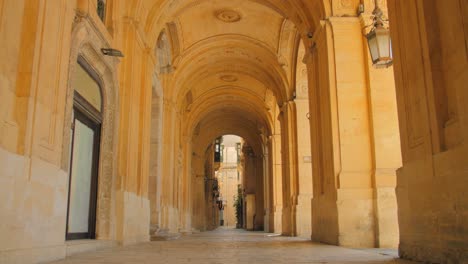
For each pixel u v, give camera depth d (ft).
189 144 86.53
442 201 16.06
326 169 36.37
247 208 121.90
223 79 83.82
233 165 255.09
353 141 34.55
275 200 81.97
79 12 23.59
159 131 52.06
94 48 26.53
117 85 31.81
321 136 40.01
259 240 44.19
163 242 38.37
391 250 27.35
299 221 58.03
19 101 16.80
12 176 15.40
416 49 18.69
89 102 27.73
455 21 16.02
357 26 36.29
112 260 18.69
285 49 61.98
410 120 19.57
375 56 26.96
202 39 62.54
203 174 111.14
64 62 20.62
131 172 34.55
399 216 20.51
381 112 34.42
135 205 35.19
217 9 56.95
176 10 48.24
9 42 16.24
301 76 61.31
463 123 14.97
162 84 59.21
